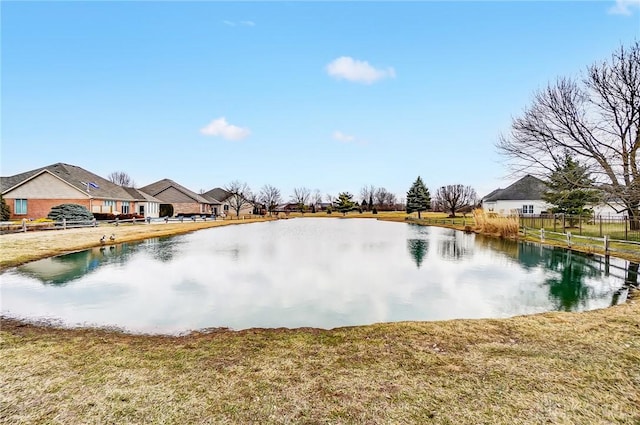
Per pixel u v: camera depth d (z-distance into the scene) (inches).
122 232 979.3
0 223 896.9
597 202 828.6
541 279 443.5
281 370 175.6
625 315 267.0
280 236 1039.0
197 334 242.1
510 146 941.2
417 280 441.1
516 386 157.0
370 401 145.9
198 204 2171.5
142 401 147.1
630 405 142.2
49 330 253.0
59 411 140.1
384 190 3575.3
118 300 343.3
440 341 215.8
